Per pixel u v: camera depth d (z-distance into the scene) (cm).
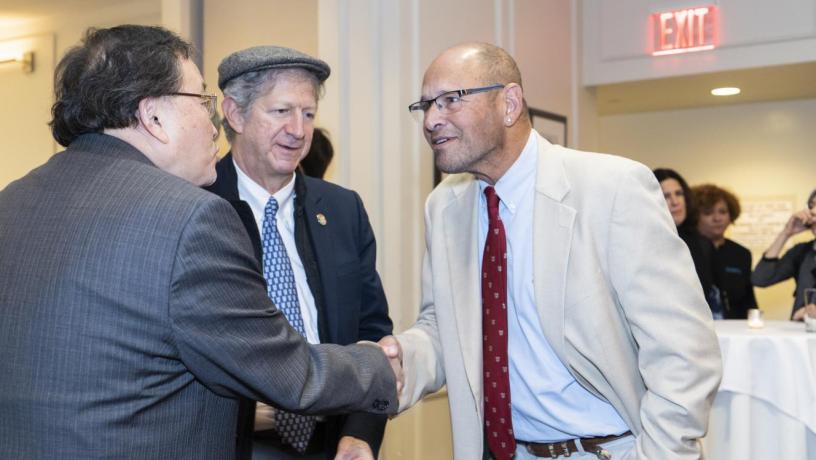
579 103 537
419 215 364
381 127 359
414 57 365
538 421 181
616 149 683
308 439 185
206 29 445
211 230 128
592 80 541
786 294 623
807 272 403
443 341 187
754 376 300
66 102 136
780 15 482
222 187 189
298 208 193
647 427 165
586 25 544
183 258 125
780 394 294
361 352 160
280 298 183
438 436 373
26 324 125
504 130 179
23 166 601
